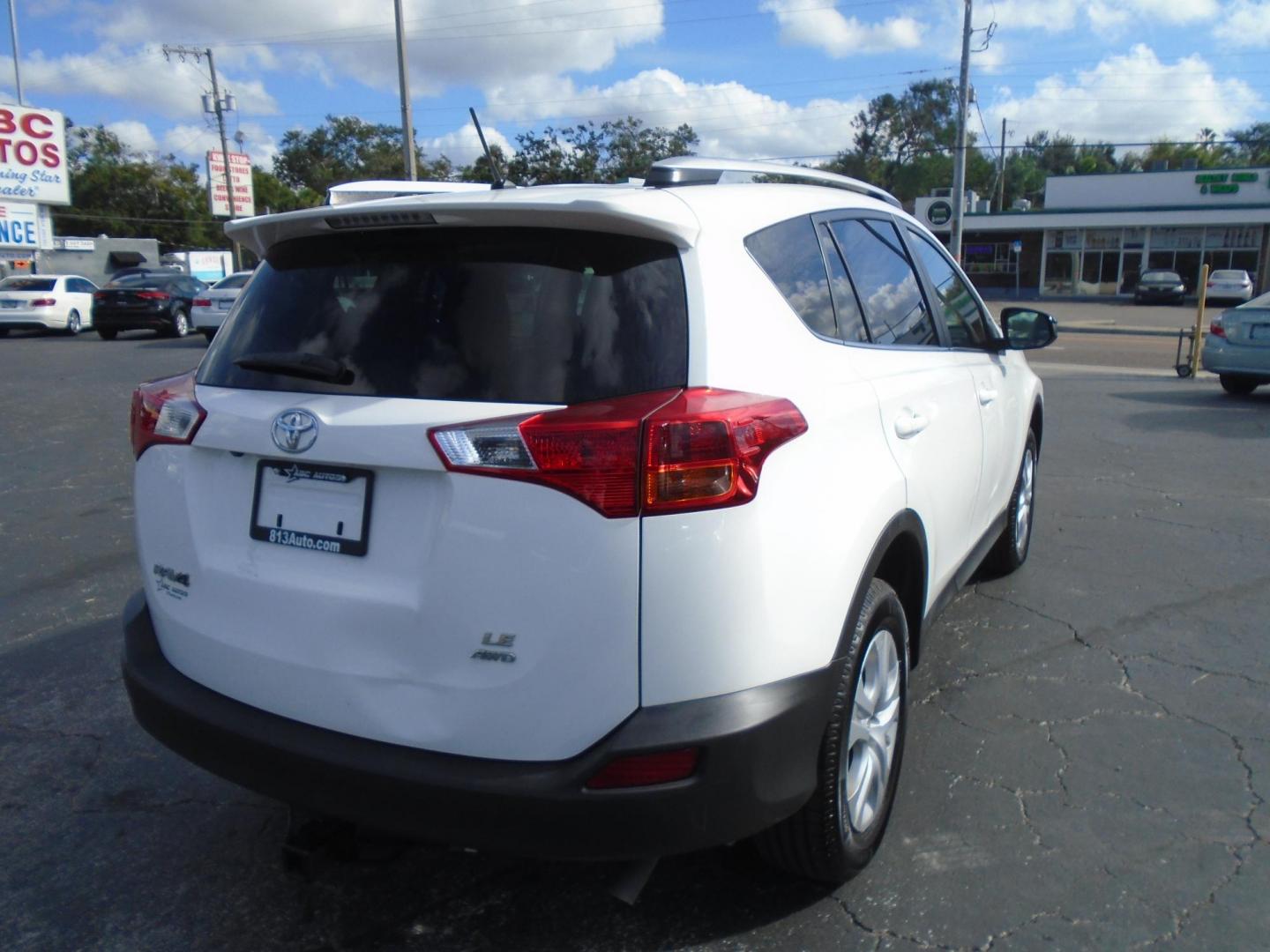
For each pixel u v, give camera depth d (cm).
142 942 267
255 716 241
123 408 1193
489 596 211
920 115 7556
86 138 7769
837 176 356
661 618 209
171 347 2106
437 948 262
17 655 456
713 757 212
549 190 270
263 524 243
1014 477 491
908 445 301
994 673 416
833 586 241
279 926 272
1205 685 403
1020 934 260
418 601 218
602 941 262
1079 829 306
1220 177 4634
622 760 208
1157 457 841
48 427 1064
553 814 210
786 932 263
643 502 206
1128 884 279
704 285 232
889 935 260
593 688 210
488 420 212
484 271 232
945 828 307
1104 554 572
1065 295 4962
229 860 303
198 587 254
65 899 285
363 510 227
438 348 228
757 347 238
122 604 522
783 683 225
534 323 224
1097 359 1775
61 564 590
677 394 218
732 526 213
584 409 212
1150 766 342
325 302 248
